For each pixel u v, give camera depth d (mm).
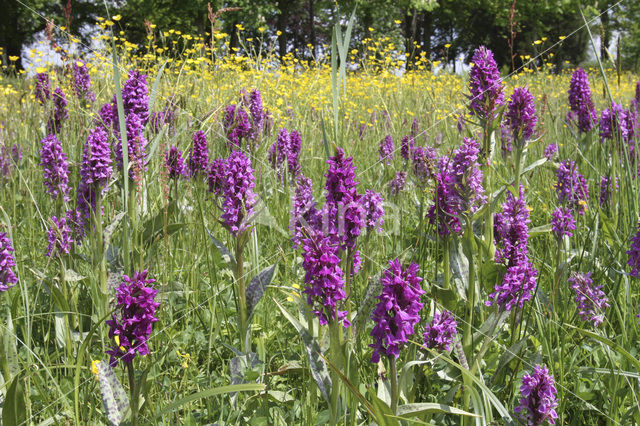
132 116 3613
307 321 2301
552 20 32062
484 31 30922
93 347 2779
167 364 2643
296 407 2268
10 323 2275
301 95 8172
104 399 1791
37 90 4961
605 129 4965
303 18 29484
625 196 3713
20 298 3094
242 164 2377
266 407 2162
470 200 2658
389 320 1670
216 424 2016
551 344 2426
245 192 2383
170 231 3303
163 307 3039
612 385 2203
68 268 3105
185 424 2090
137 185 3379
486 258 3025
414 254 3389
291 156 4715
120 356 1787
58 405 2260
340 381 1837
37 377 2318
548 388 1838
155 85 2619
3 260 2369
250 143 4578
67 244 2957
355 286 2781
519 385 2377
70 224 3133
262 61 7082
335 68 2039
